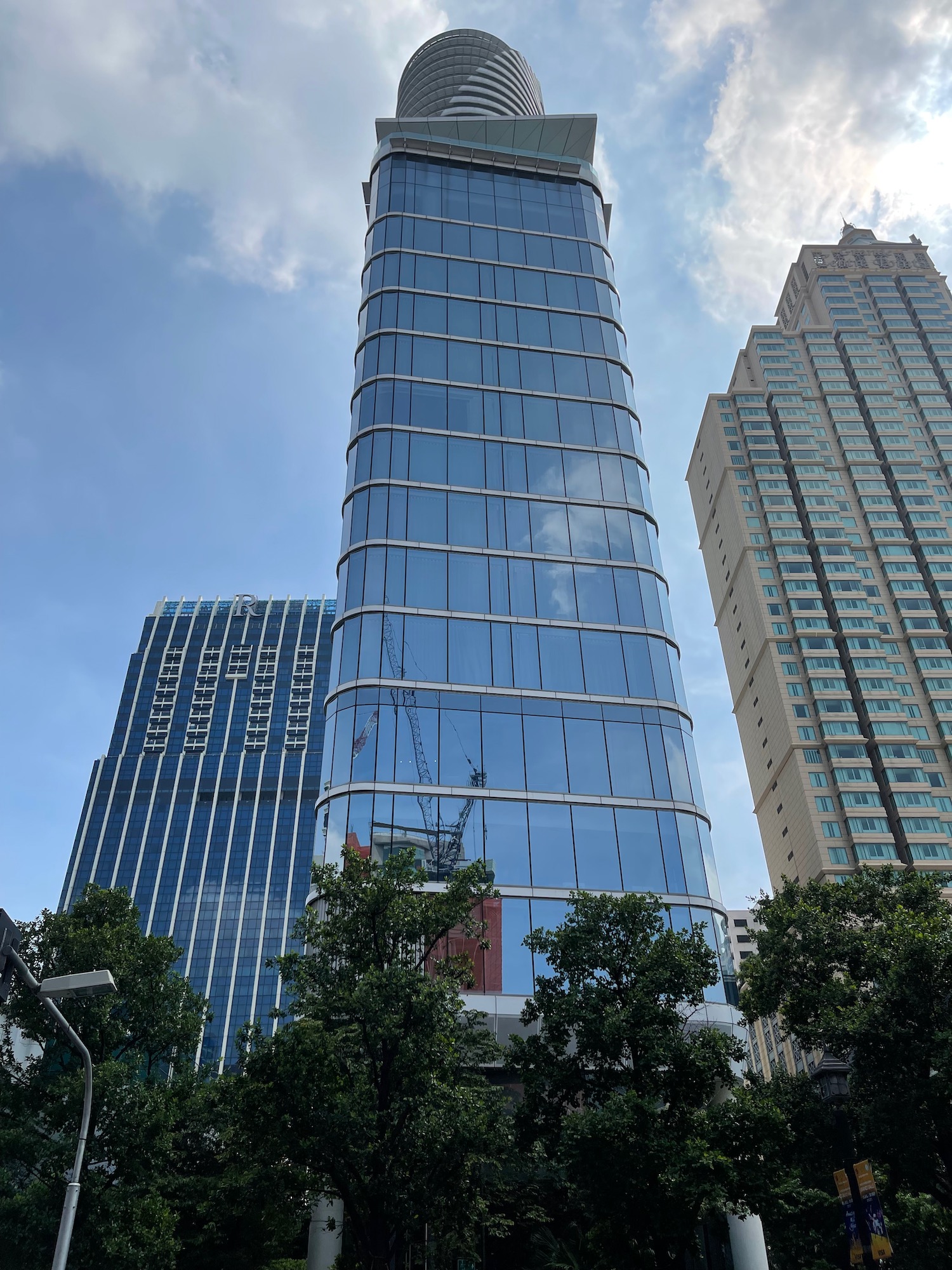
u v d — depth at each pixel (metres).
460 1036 24.95
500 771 39.06
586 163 67.25
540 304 57.22
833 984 27.23
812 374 137.12
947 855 94.38
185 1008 28.23
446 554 45.19
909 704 106.94
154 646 196.62
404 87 106.25
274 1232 32.12
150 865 166.75
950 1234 25.61
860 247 155.12
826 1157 27.41
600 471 50.34
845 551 117.25
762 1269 28.78
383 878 25.55
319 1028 22.25
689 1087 23.22
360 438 49.25
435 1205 21.88
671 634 45.78
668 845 38.50
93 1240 22.73
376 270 56.72
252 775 177.25
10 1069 24.88
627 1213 21.81
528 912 35.69
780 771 105.69
